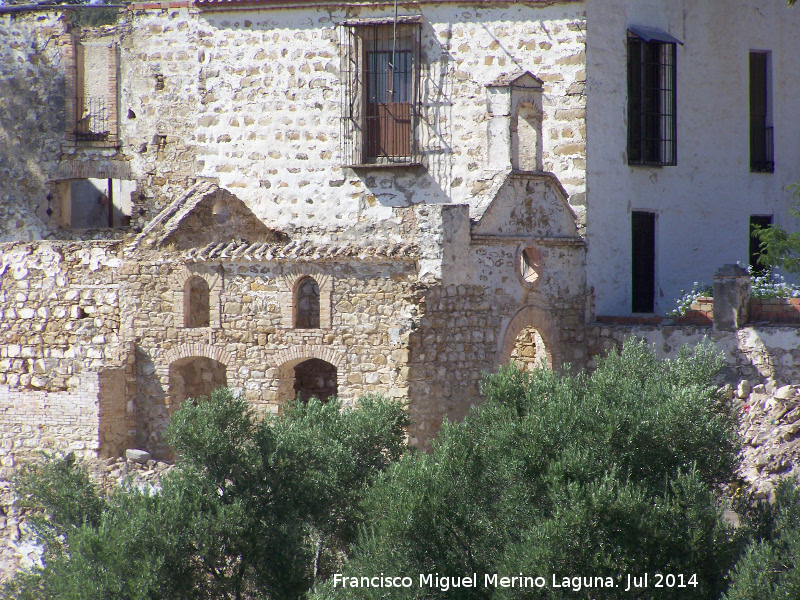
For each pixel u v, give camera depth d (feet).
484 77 319.88
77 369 297.12
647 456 191.72
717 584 182.80
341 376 269.03
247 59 338.75
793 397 249.75
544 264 296.71
